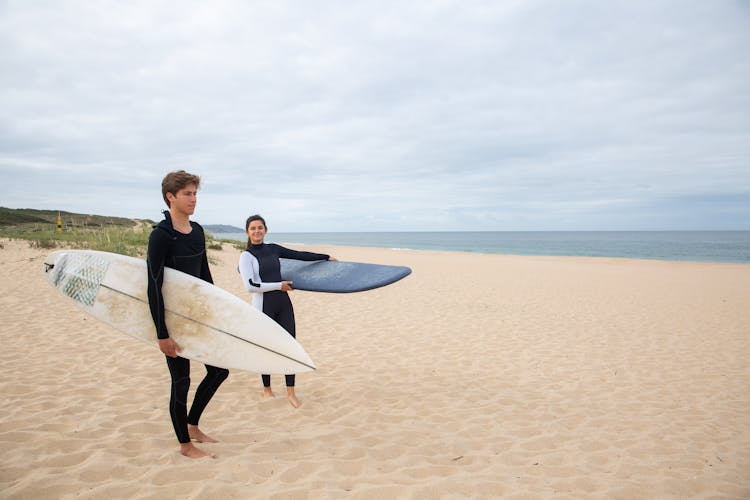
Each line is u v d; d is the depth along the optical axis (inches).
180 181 94.5
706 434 137.9
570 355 229.8
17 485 84.5
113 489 85.4
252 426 128.0
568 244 3019.2
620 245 2824.8
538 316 333.4
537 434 133.3
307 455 109.1
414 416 144.3
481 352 229.6
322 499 86.8
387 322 292.4
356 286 142.9
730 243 3090.6
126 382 158.1
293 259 160.9
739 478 109.4
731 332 294.0
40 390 144.8
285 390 163.0
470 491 94.7
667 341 266.5
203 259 104.6
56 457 98.7
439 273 640.4
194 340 99.0
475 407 154.9
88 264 104.4
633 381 191.3
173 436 115.6
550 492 96.6
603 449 124.6
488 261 992.9
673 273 730.8
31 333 213.8
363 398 159.2
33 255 439.2
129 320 99.5
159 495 84.4
